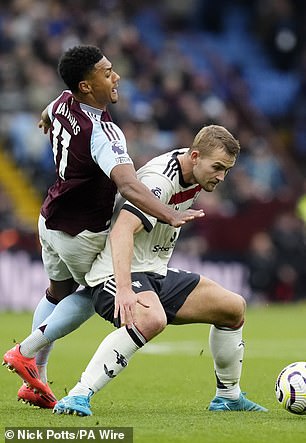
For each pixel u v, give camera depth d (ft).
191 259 185.68
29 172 203.72
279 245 190.70
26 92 209.05
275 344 124.47
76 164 61.00
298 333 140.77
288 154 240.53
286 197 191.52
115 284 59.67
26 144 204.54
